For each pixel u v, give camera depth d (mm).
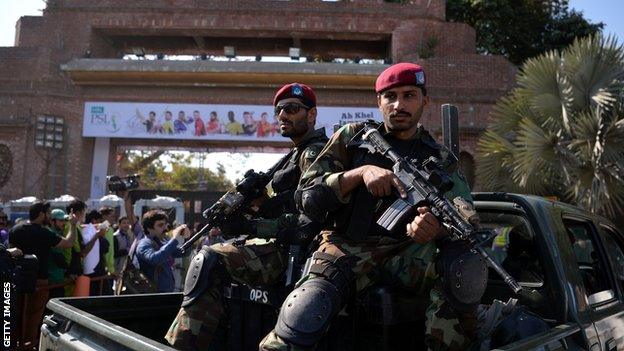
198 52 20953
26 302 5266
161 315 2867
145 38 20141
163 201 13023
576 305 2340
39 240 5430
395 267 1997
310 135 2703
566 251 2488
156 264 5418
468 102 16344
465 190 2082
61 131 16516
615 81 9875
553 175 9875
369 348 2039
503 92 16359
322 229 2215
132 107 16438
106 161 16828
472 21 23656
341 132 2154
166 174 44500
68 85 16688
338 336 2045
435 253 1967
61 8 17812
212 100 16359
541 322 2209
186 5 17938
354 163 2092
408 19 17750
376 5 17844
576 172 9625
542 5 23547
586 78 10062
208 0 17938
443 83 16453
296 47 19781
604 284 2875
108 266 6898
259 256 2412
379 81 2111
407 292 2041
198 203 16250
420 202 1777
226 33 18406
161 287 5570
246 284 2422
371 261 1933
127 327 2748
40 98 16438
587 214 2959
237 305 2504
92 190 16641
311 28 17953
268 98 16344
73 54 17125
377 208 1961
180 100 16375
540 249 2436
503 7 22750
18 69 16641
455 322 1831
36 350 5395
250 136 16281
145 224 5871
